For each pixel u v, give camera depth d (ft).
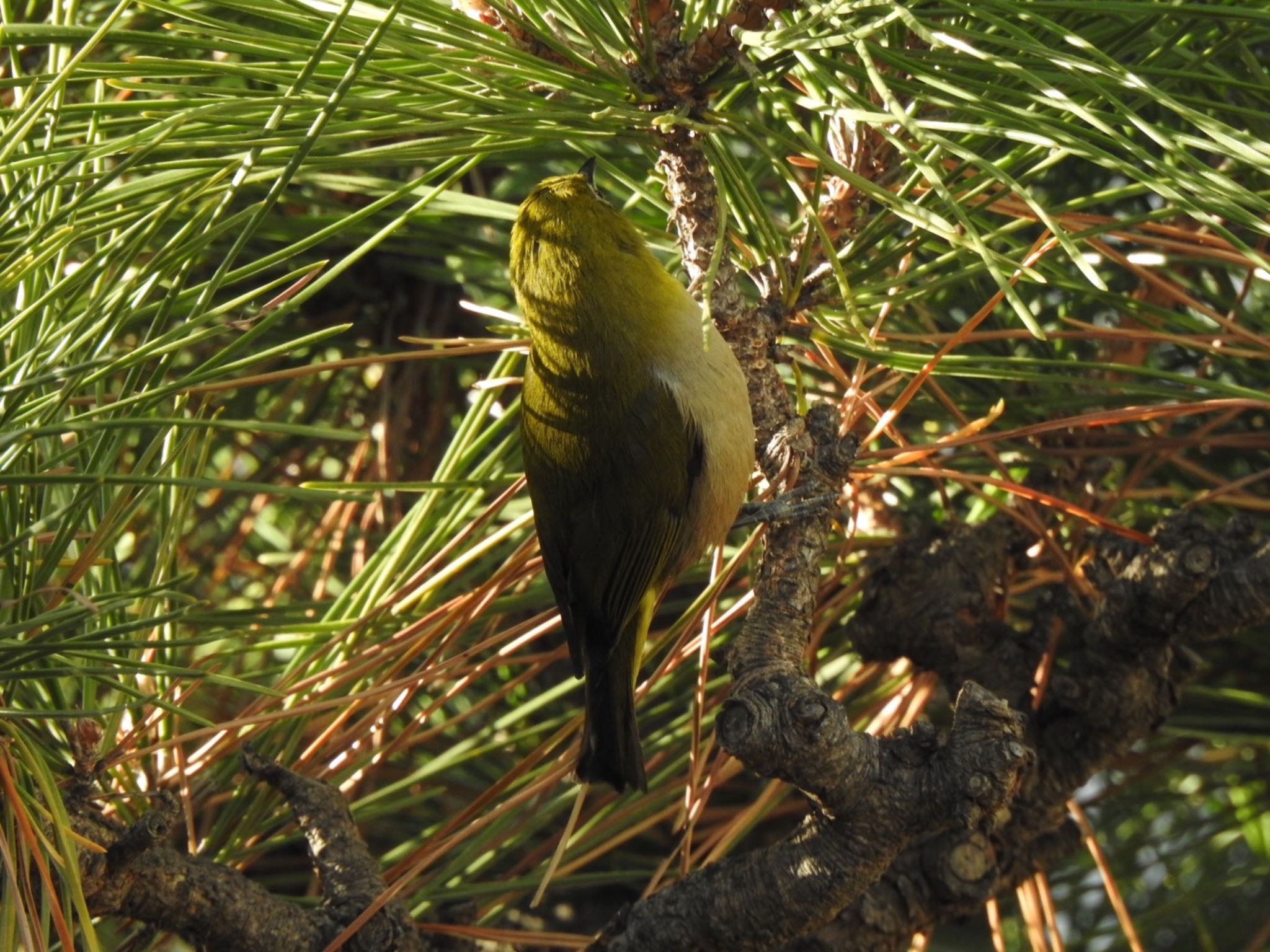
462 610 7.61
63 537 7.45
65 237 7.42
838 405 7.78
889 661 7.70
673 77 7.50
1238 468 7.83
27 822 7.39
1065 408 7.70
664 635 7.71
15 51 7.43
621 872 7.70
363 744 7.67
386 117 7.48
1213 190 7.36
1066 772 7.64
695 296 7.57
